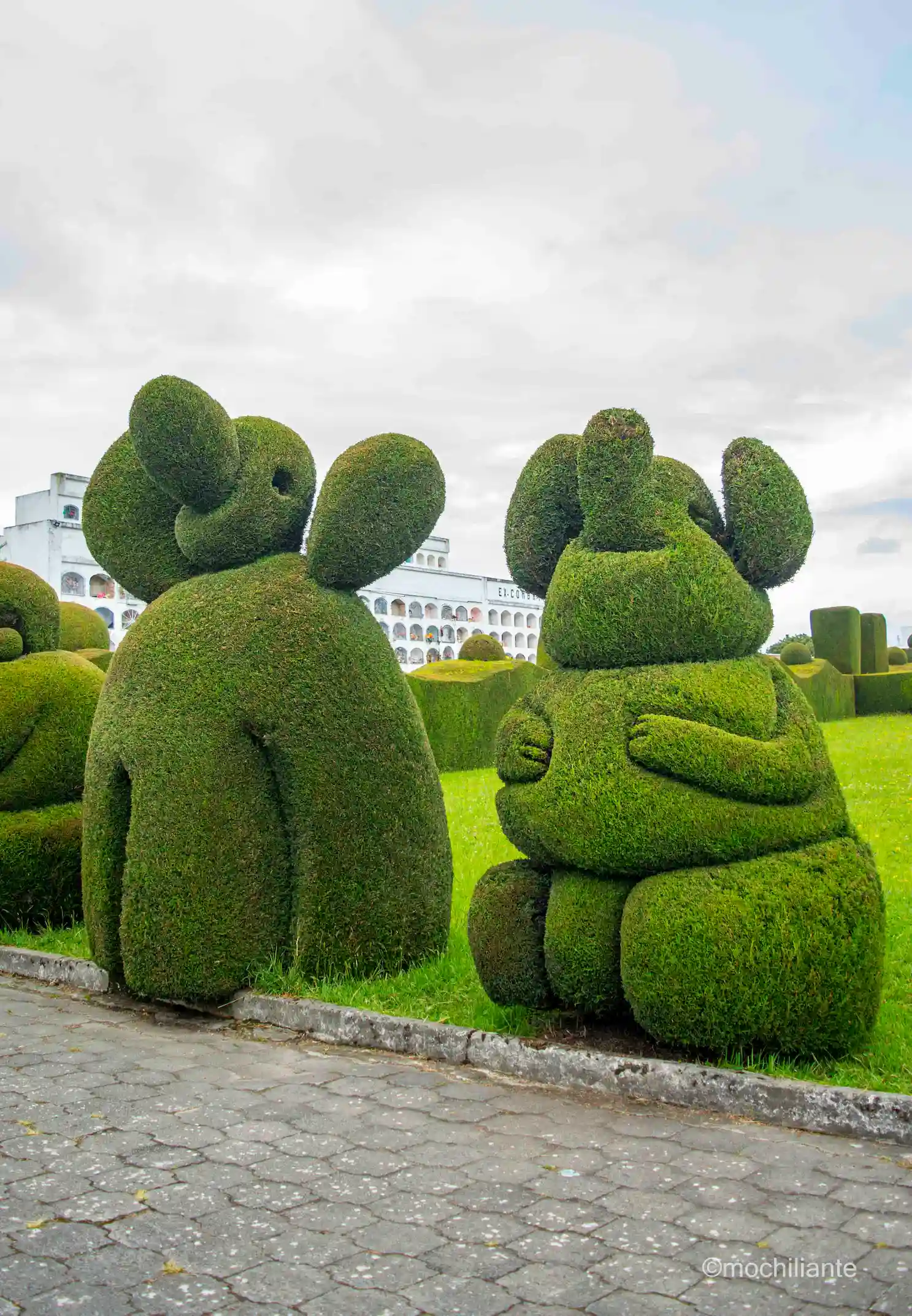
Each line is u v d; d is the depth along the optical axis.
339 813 6.54
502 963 5.36
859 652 27.72
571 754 5.12
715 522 5.66
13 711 8.45
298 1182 3.93
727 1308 3.02
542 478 5.96
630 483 5.38
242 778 6.50
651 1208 3.64
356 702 6.68
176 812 6.48
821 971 4.62
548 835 5.14
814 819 4.90
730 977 4.62
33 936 8.34
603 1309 3.04
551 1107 4.70
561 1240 3.44
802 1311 2.99
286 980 6.42
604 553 5.45
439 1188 3.85
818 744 5.07
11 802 8.45
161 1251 3.43
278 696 6.52
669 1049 4.99
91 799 6.96
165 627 6.87
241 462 7.14
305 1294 3.16
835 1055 4.79
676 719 4.92
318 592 6.86
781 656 28.84
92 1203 3.78
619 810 4.92
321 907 6.49
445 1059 5.42
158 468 6.86
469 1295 3.13
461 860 10.11
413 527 6.99
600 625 5.29
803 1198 3.67
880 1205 3.60
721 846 4.81
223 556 7.13
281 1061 5.51
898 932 6.92
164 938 6.43
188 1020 6.41
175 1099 4.90
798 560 5.45
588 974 5.04
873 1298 3.04
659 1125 4.42
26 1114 4.71
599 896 5.09
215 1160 4.15
